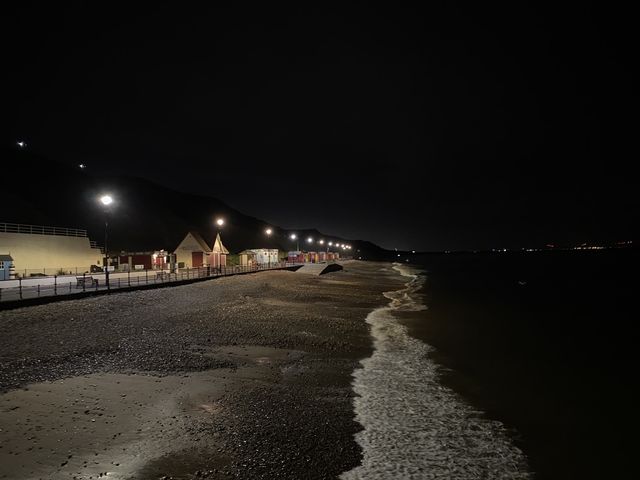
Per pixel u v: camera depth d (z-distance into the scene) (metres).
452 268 131.50
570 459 10.85
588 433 12.35
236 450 10.01
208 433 10.71
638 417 13.56
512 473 10.09
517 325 29.97
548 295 50.69
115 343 18.41
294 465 9.66
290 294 41.66
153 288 36.44
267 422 11.70
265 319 26.72
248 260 81.06
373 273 97.00
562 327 29.52
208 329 22.73
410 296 48.59
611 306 40.88
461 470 10.10
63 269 46.06
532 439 11.88
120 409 11.64
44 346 17.16
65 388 12.84
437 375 17.33
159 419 11.24
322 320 28.05
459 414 13.39
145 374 14.76
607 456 11.05
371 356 19.88
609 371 18.72
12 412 10.92
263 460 9.71
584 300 45.69
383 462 10.19
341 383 15.69
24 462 8.68
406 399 14.45
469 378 17.12
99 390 12.91
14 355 15.77
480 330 27.69
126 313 25.19
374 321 29.62
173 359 16.81
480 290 57.19
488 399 14.83
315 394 14.28
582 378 17.62
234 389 14.03
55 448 9.34
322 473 9.46
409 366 18.47
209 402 12.74
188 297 33.06
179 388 13.64
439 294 51.62
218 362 16.95
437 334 25.89
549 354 21.64
